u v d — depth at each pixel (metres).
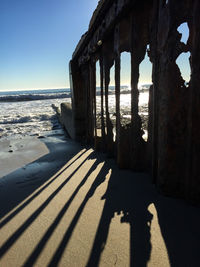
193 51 1.82
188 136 1.98
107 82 3.86
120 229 1.82
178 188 2.20
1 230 1.94
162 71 2.15
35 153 5.10
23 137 7.45
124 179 2.89
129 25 2.92
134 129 3.04
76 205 2.29
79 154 4.62
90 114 5.48
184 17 1.91
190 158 1.98
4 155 5.10
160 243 1.61
